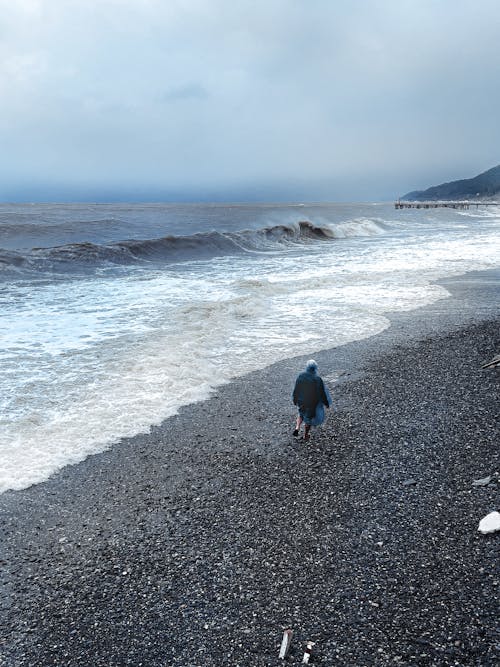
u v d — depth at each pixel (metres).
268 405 10.18
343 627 4.70
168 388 10.84
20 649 4.60
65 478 7.51
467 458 7.80
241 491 7.16
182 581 5.41
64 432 8.84
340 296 20.52
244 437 8.84
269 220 67.00
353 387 10.95
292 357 13.05
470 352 13.22
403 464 7.72
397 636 4.56
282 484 7.32
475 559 5.53
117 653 4.54
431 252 35.41
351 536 6.06
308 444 8.53
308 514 6.55
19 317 16.42
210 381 11.32
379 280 24.14
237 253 36.12
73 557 5.84
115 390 10.66
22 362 12.19
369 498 6.87
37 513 6.68
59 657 4.51
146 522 6.49
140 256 31.45
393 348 13.69
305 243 44.41
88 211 98.12
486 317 16.98
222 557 5.77
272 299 19.94
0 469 7.63
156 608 5.05
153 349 13.17
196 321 16.14
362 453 8.13
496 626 4.60
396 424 9.13
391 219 81.00
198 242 36.69
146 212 91.94
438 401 10.09
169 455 8.21
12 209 114.06
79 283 22.89
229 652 4.49
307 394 8.51
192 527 6.36
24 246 36.09
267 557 5.75
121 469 7.79
